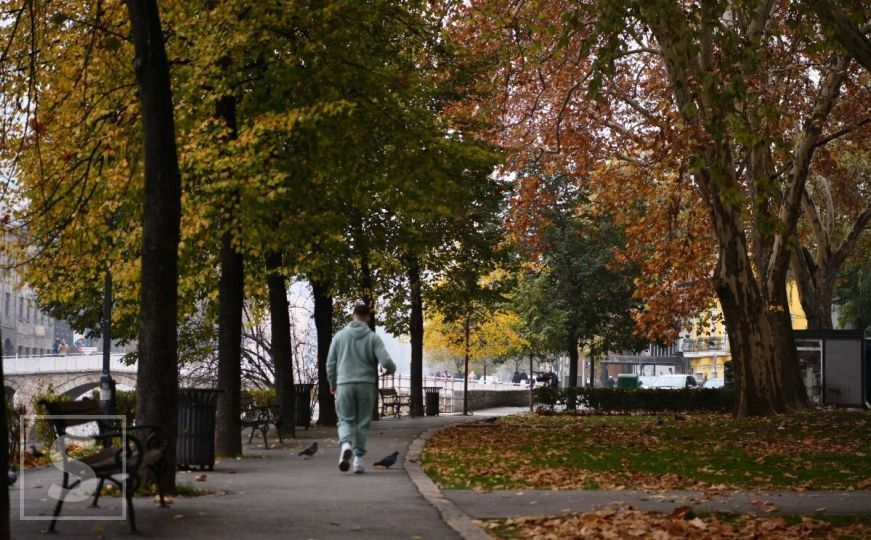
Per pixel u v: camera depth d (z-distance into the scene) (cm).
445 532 882
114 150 1830
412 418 3800
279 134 1972
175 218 1125
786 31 2773
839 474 1519
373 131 2030
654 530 890
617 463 1638
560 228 4931
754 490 1290
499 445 2002
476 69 2859
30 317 11644
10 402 1611
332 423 2994
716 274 2752
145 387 1110
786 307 3127
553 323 4975
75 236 1939
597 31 1487
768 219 1490
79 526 884
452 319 3728
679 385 6384
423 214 2177
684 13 1526
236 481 1312
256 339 3959
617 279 4928
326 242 2158
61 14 1582
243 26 1794
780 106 2541
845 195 3775
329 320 3016
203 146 1792
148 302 1112
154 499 1068
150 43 1112
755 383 2739
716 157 1495
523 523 948
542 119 3145
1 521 625
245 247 1964
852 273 5809
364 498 1123
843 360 3794
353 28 2011
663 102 2353
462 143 2452
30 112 1761
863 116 3144
